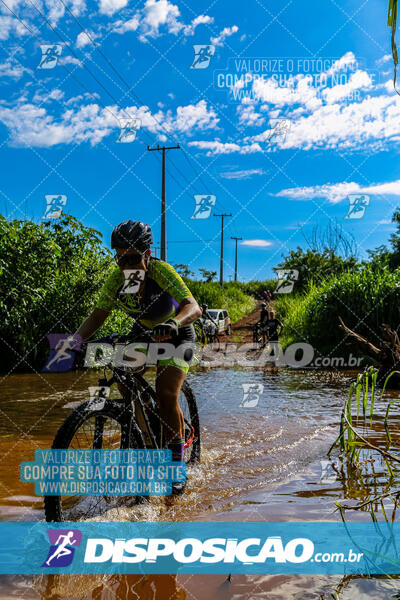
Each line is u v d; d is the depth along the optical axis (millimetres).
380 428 4508
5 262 9008
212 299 30578
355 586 1850
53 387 6828
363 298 11430
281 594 1804
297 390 7008
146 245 2951
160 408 3080
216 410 5523
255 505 2752
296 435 4379
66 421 2424
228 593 1825
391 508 2631
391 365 7031
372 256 13945
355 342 7793
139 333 3072
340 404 5852
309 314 12617
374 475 3227
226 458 3721
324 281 13602
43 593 1851
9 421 4723
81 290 9750
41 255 9391
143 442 2910
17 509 2656
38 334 8867
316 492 2939
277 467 3477
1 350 8602
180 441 3084
